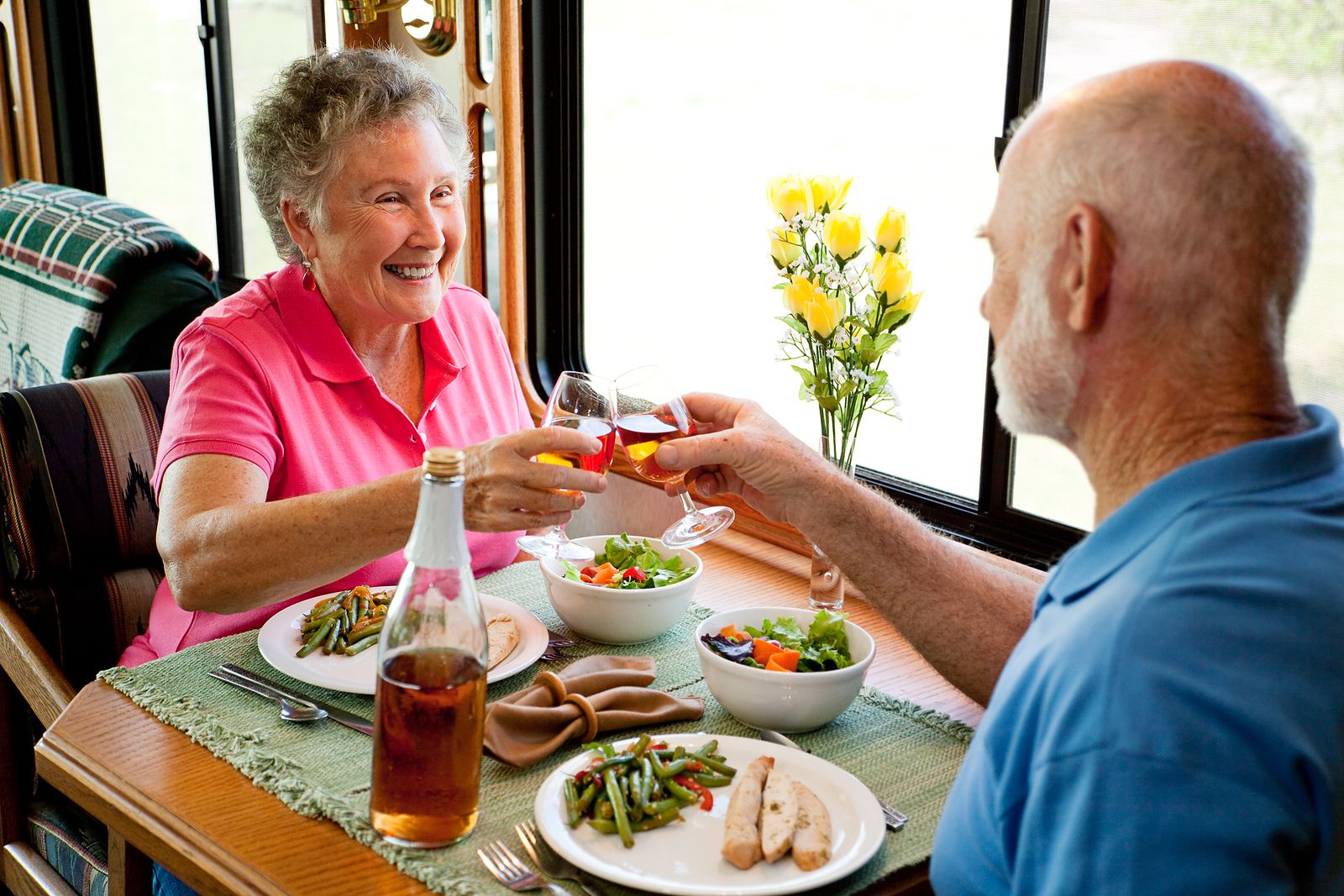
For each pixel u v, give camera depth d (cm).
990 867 80
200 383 147
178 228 323
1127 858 65
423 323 167
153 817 103
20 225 262
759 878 93
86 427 171
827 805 104
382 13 224
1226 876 63
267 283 159
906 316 139
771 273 187
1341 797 65
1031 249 80
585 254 219
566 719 115
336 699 125
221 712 121
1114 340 77
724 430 136
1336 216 129
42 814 166
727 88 187
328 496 130
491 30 212
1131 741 66
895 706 127
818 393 142
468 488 121
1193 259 72
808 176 178
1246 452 73
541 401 219
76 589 169
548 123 212
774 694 116
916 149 166
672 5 192
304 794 105
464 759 97
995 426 163
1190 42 138
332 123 145
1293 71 129
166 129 314
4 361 269
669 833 99
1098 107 76
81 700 124
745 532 189
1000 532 165
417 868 95
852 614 160
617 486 208
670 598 136
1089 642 70
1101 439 80
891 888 96
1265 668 66
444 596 94
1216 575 69
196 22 292
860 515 123
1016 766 75
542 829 96
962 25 158
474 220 224
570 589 135
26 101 332
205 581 133
